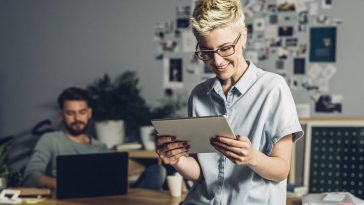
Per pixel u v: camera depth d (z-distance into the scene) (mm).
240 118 1592
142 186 2840
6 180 2852
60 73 3801
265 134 1571
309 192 2641
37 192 2422
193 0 3520
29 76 3865
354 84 3244
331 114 3283
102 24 3709
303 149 2678
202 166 1649
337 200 1971
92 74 3734
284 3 3346
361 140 2594
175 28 3562
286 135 1551
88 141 3252
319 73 3299
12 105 3898
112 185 2416
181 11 3547
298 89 3336
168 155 1591
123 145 3314
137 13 3637
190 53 3531
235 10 1479
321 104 3299
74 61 3771
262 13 3385
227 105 1617
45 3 3818
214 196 1626
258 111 1567
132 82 3541
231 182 1600
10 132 3902
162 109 3494
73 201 2314
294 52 3338
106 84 3559
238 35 1493
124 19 3664
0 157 3221
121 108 3424
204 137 1497
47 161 3100
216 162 1633
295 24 3332
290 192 2494
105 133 3402
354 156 2602
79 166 2369
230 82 1638
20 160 3854
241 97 1597
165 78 3590
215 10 1455
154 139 3330
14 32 3887
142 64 3635
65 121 3170
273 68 3375
